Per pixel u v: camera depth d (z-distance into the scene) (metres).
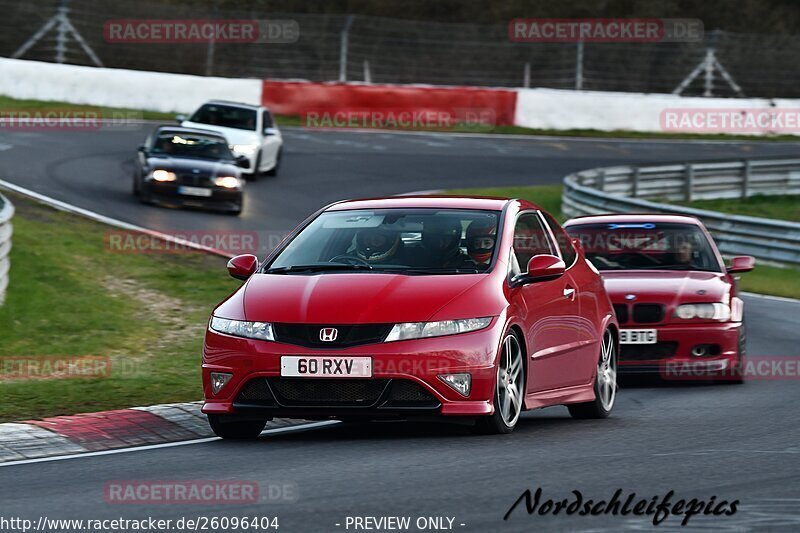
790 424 29.02
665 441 25.83
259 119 97.25
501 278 27.17
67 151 96.94
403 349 24.94
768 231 73.69
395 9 194.75
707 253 43.75
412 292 25.92
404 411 24.98
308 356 25.02
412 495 19.28
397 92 140.62
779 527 17.14
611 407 32.75
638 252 43.84
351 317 25.30
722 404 34.09
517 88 150.75
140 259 60.81
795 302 62.00
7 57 146.50
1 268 47.59
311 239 29.06
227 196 77.00
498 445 24.89
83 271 56.16
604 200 83.00
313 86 138.12
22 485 21.30
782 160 112.81
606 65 164.62
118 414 29.12
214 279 58.56
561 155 127.00
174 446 26.05
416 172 106.62
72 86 128.00
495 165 115.62
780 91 165.50
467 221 28.98
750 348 47.34
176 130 81.94
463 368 25.23
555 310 29.20
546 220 31.66
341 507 18.38
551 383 29.03
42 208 71.62
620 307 39.94
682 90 164.00
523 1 196.75
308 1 188.88
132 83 130.25
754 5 196.50
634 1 195.00
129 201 78.06
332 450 24.55
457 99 143.12
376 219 29.38
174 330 48.03
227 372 25.80
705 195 108.62
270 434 28.00
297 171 101.88
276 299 26.22
